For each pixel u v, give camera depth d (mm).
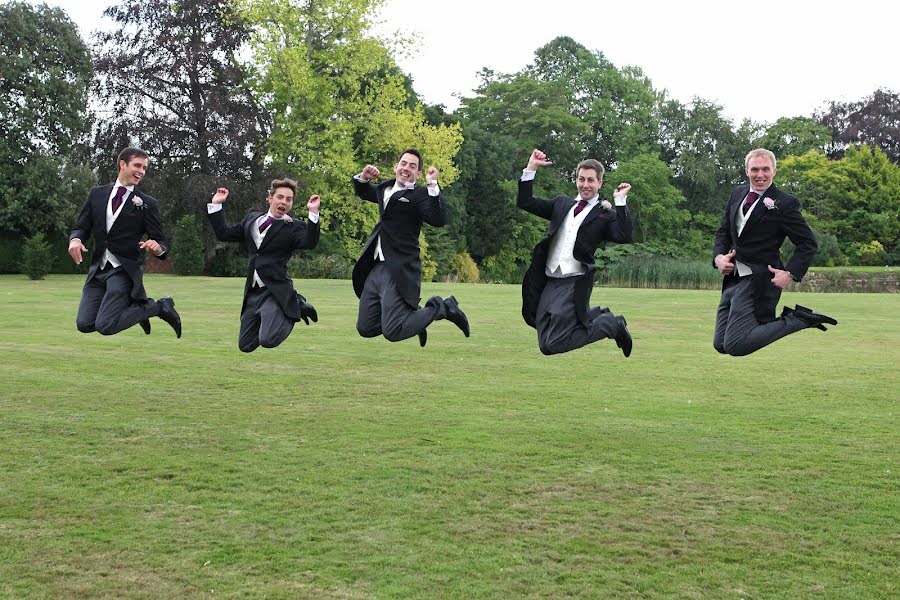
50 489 7363
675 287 43719
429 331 18672
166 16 48000
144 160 9430
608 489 7559
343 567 5953
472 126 66750
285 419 9898
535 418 10086
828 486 7703
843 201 64875
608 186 70688
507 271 68312
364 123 45781
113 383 11859
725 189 79188
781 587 5750
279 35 44000
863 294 36250
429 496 7320
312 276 46031
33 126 44281
